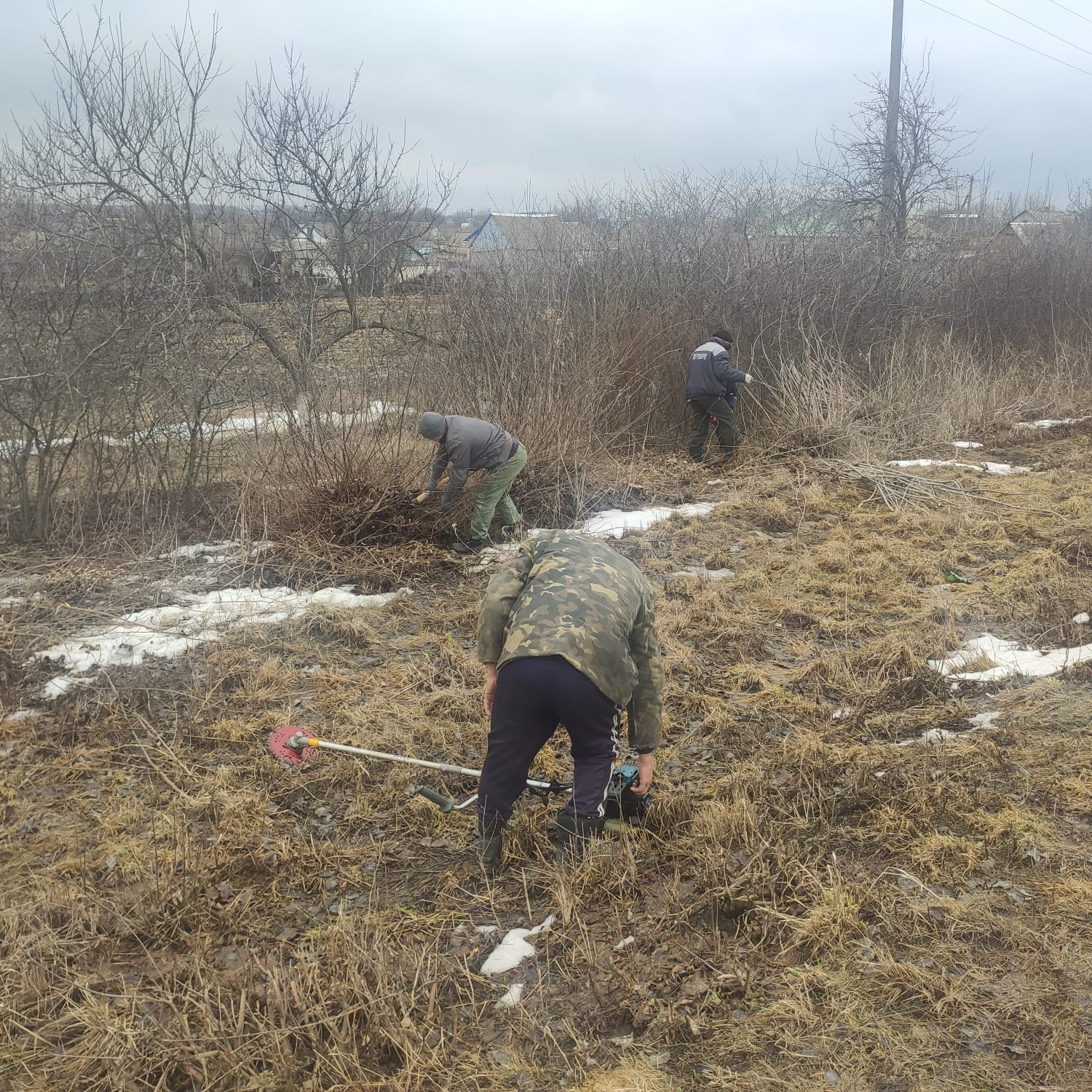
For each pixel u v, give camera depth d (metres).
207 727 4.80
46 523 7.28
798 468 9.93
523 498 8.42
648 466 10.09
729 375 10.12
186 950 3.32
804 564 7.25
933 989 3.04
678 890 3.58
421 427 7.09
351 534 7.31
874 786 4.21
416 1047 2.85
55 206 8.97
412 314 10.40
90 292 7.36
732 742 4.71
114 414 7.64
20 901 3.52
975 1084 2.70
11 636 5.70
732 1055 2.85
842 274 12.80
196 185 9.81
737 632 5.96
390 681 5.36
